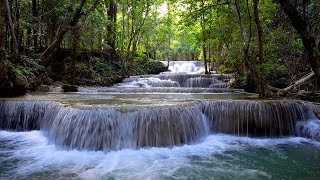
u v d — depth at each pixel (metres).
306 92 9.89
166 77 16.42
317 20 8.55
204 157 6.01
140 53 22.61
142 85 15.09
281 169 5.36
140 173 5.05
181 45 33.16
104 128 6.21
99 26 16.95
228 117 7.93
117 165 5.41
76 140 6.30
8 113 8.11
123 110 6.29
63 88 12.67
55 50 14.01
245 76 12.41
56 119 6.90
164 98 9.27
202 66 26.17
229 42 15.44
